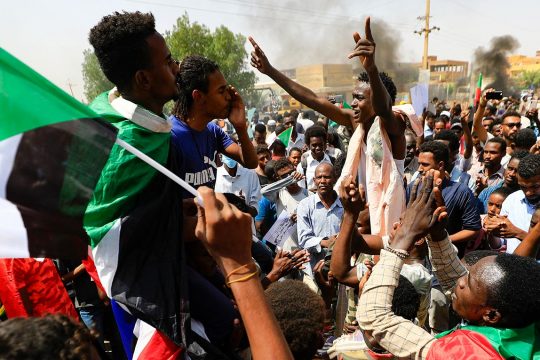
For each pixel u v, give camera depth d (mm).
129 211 1626
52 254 1362
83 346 1113
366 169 3041
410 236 1937
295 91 3484
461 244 4066
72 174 1346
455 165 6477
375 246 2828
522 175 3586
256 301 1188
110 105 1739
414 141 5410
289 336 1805
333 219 4332
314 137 6578
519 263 1645
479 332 1669
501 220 3141
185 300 1605
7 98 1316
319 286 3680
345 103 8258
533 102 9039
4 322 1113
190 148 2230
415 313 2236
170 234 1664
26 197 1312
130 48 1746
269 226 5422
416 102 6773
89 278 3396
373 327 1842
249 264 1210
